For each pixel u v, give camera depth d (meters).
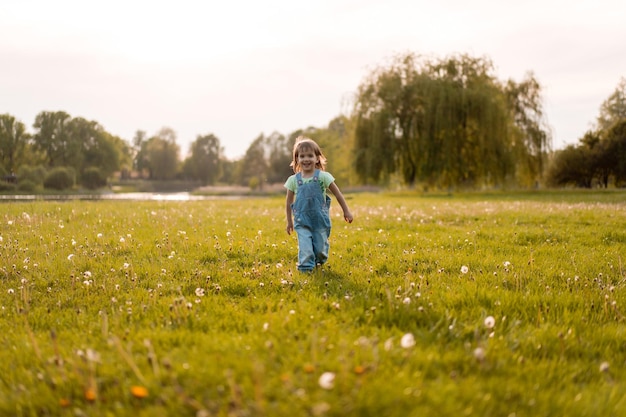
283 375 2.22
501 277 4.90
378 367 2.41
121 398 2.20
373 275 5.09
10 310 3.91
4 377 2.56
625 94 54.31
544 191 35.53
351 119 35.81
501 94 34.44
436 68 35.00
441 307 3.71
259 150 106.81
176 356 2.62
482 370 2.55
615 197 24.80
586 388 2.51
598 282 4.58
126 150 137.25
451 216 11.84
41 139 88.75
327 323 3.21
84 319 3.60
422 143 33.38
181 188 112.75
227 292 4.44
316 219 5.46
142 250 6.57
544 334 3.19
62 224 9.22
